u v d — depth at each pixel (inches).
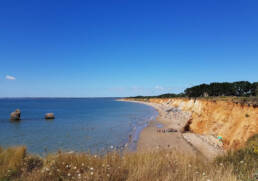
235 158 255.3
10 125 1425.9
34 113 2484.0
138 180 156.9
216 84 2987.2
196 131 1072.8
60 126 1368.1
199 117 1130.7
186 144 820.6
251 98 778.2
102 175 163.5
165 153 264.5
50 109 3287.4
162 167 191.9
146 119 1872.5
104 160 211.9
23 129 1235.2
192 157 269.3
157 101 5910.4
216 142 798.5
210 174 160.9
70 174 175.8
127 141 887.1
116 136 1008.9
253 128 644.7
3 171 215.8
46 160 237.9
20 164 235.9
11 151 275.7
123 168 188.4
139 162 205.0
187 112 2206.0
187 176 162.1
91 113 2534.5
